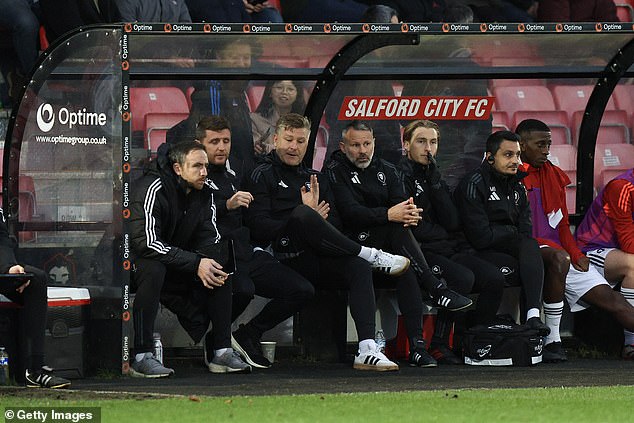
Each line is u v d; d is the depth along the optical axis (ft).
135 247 79.97
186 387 73.05
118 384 75.10
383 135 99.40
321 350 92.63
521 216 94.73
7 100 119.44
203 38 89.56
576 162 103.40
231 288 82.48
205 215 82.48
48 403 63.98
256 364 86.07
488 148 93.76
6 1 115.14
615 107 104.83
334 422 56.39
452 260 92.43
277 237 87.81
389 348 93.97
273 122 96.53
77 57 82.99
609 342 99.25
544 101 102.68
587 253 99.45
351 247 85.87
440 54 97.40
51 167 85.87
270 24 84.74
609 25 91.45
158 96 94.68
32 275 71.77
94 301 81.66
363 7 131.44
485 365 88.43
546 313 93.86
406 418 57.82
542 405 63.46
